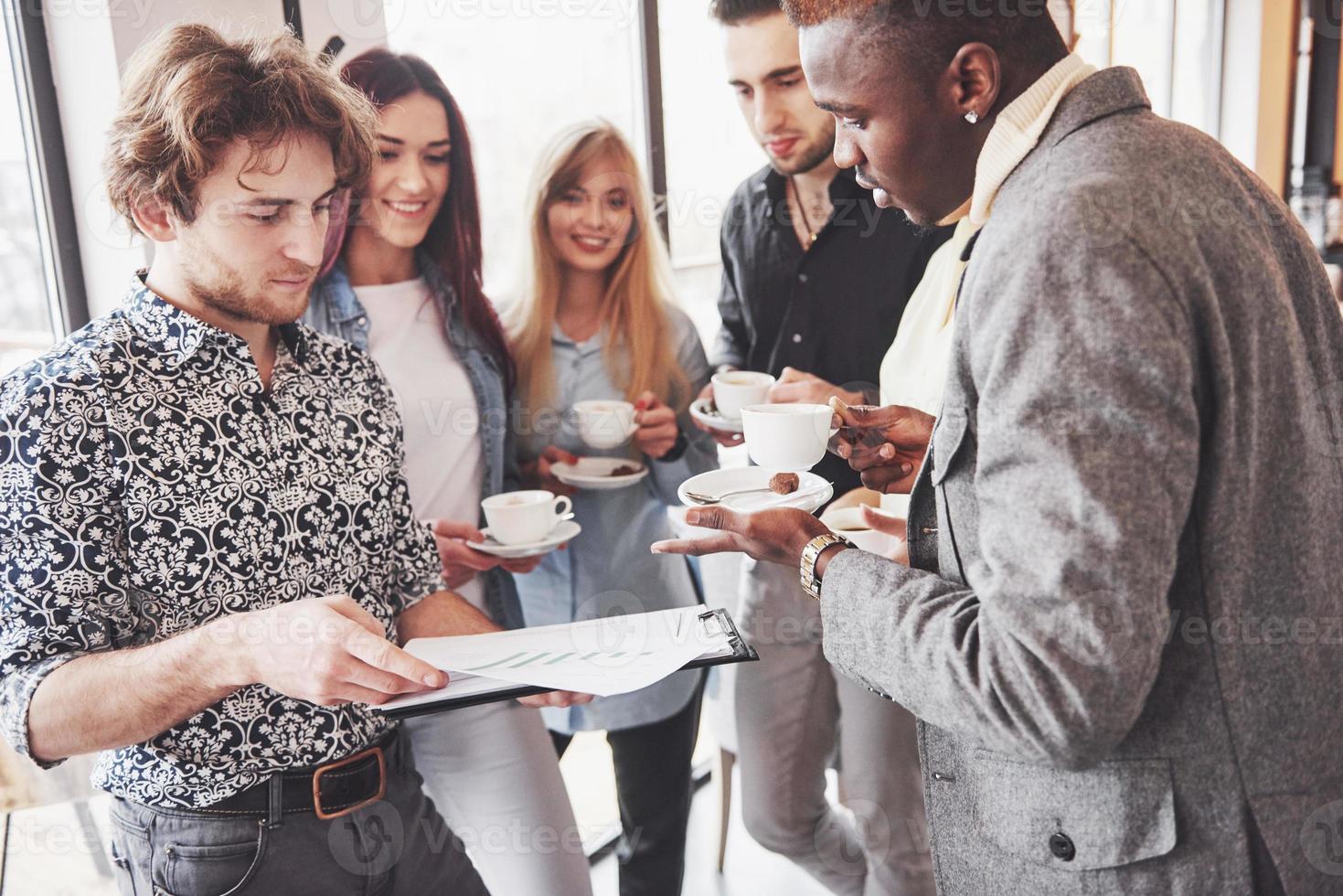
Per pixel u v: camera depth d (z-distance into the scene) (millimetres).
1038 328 671
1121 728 659
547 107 1636
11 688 927
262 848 1048
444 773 1573
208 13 1328
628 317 1733
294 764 1062
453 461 1620
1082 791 772
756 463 1217
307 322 1459
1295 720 748
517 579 1728
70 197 1379
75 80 1332
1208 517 715
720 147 1732
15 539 930
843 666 831
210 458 1014
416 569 1229
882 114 792
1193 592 732
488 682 940
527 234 1646
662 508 1816
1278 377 731
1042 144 750
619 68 1706
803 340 1755
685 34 1712
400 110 1479
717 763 1911
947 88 771
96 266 1393
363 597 1149
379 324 1524
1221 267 701
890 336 1706
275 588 1059
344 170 1057
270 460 1053
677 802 1886
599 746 1878
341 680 911
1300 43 2777
